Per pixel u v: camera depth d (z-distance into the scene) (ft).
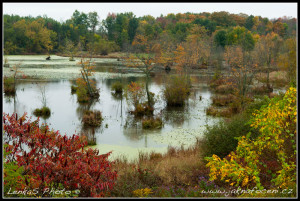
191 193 21.01
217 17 341.82
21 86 105.09
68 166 16.03
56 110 72.33
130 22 311.88
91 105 80.23
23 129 17.47
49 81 119.75
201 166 30.55
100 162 17.47
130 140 50.57
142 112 71.05
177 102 81.25
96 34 335.47
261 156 21.35
